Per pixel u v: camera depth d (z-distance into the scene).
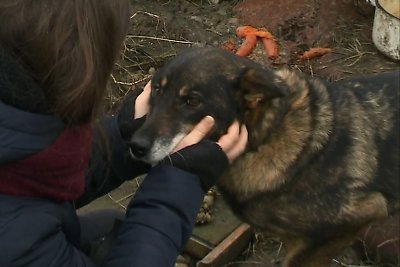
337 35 2.36
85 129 0.91
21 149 0.84
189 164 1.06
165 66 1.32
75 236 1.02
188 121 1.27
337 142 1.42
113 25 0.84
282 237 1.55
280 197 1.44
